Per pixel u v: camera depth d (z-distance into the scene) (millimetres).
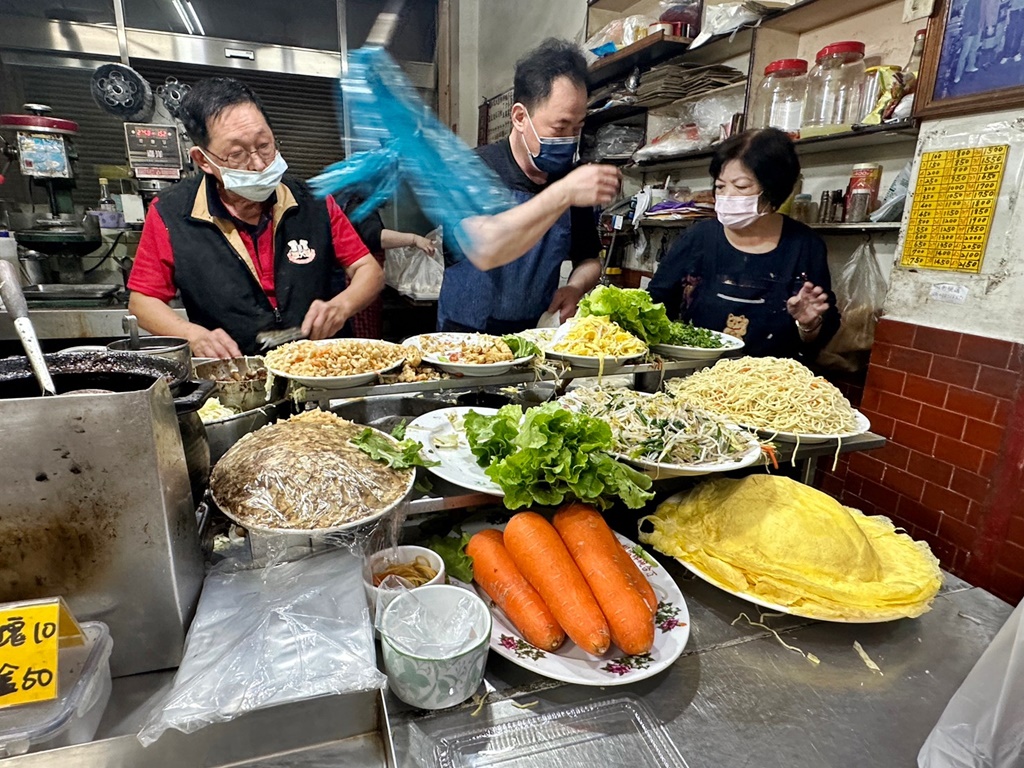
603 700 853
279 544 880
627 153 2920
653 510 1313
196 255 2012
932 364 1910
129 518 694
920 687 903
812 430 1405
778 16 2246
